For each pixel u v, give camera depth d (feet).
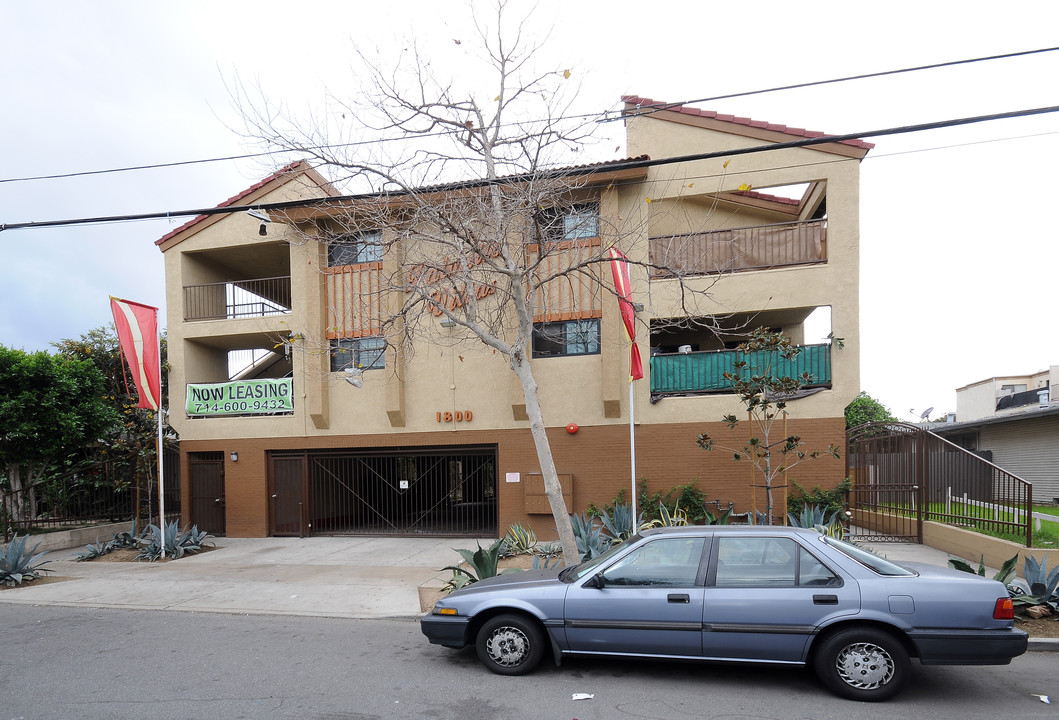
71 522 50.52
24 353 46.03
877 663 15.87
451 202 31.35
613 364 41.63
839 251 39.65
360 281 44.91
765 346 32.01
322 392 46.47
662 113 41.73
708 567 17.06
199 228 49.80
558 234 40.04
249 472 48.32
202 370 52.19
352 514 51.16
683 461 41.24
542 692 16.83
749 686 17.08
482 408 44.37
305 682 17.95
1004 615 15.44
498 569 32.68
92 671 19.33
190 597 29.45
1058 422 63.21
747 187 33.65
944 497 36.22
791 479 39.52
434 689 17.19
